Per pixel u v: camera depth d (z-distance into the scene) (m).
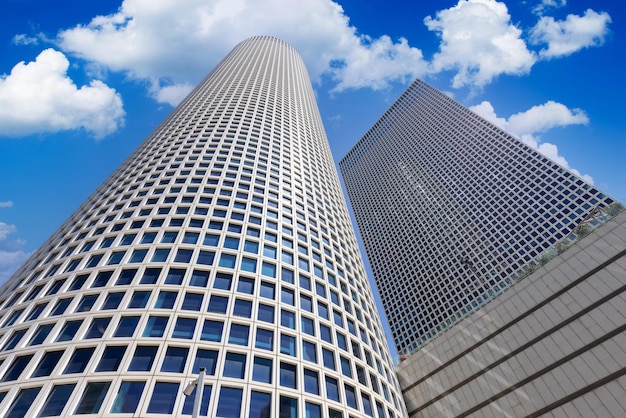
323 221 50.16
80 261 31.78
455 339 39.72
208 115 70.06
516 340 33.72
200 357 23.27
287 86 106.88
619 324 27.95
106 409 19.14
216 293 28.50
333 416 24.19
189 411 19.92
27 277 33.06
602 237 32.91
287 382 24.31
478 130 150.62
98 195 48.53
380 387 30.78
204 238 34.34
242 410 21.11
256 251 34.94
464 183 138.62
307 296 33.31
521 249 105.31
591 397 26.72
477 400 33.53
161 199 40.56
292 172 56.38
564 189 109.31
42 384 20.34
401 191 166.38
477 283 107.31
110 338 23.34
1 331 25.69
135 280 28.53
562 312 31.84
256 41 151.25
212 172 47.38
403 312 125.44
